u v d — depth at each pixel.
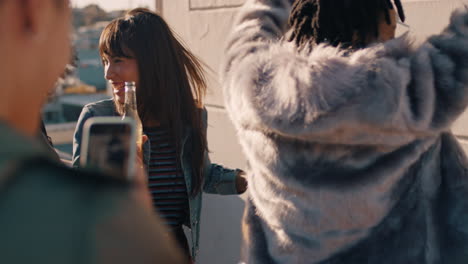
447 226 1.16
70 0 0.53
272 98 1.10
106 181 0.44
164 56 1.80
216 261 2.89
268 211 1.25
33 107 0.50
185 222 1.90
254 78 1.15
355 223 1.13
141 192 0.57
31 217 0.39
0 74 0.45
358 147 1.06
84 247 0.39
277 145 1.15
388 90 0.99
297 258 1.21
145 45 1.77
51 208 0.40
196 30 2.81
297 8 1.21
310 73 1.03
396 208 1.13
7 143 0.41
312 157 1.10
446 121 1.05
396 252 1.13
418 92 1.02
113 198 0.42
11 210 0.39
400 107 1.00
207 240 2.95
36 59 0.48
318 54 1.06
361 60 1.02
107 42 1.75
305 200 1.15
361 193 1.09
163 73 1.79
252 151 1.23
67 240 0.39
